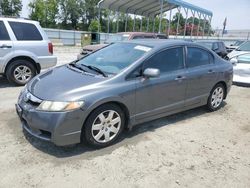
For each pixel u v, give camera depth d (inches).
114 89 148.7
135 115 163.5
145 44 182.7
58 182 118.9
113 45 201.5
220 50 553.9
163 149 154.2
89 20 3048.7
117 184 119.6
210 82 214.1
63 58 623.5
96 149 149.5
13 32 277.7
